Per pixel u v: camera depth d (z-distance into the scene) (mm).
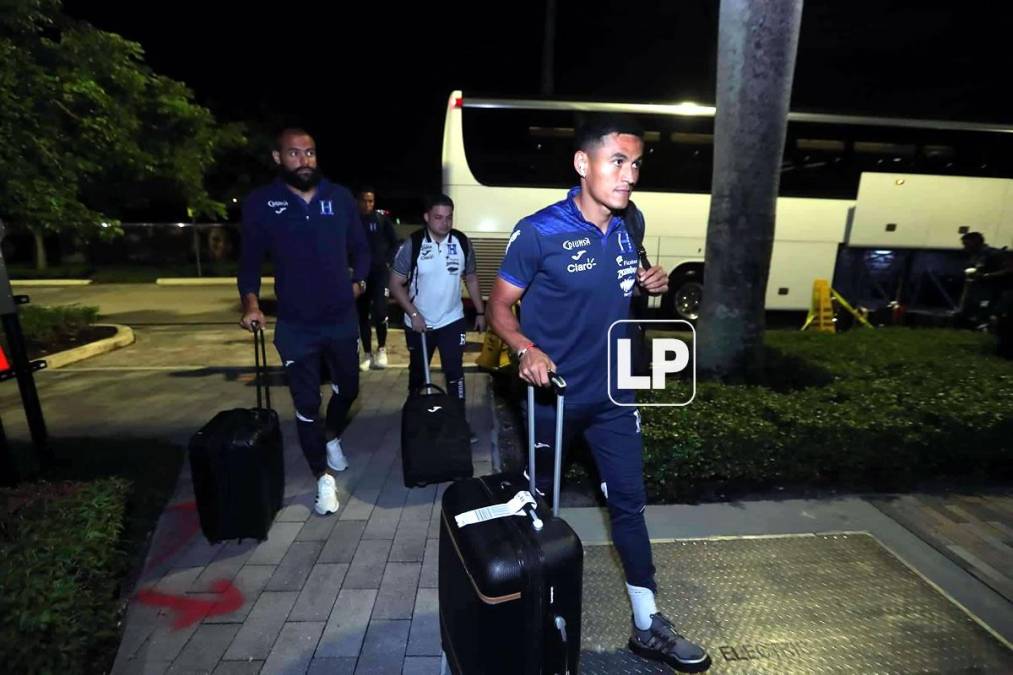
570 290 2326
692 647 2500
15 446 4914
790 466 3996
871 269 10914
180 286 16828
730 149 5148
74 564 2492
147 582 3174
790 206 10594
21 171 7438
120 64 8648
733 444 3926
